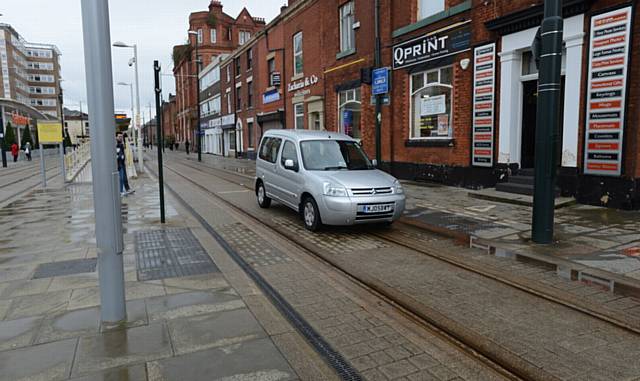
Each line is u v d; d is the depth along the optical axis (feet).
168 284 16.78
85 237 24.58
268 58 92.43
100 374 10.50
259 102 100.07
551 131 21.44
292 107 81.82
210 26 181.06
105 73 12.54
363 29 56.03
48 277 17.48
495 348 12.00
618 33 28.37
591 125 30.17
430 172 46.09
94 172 12.75
